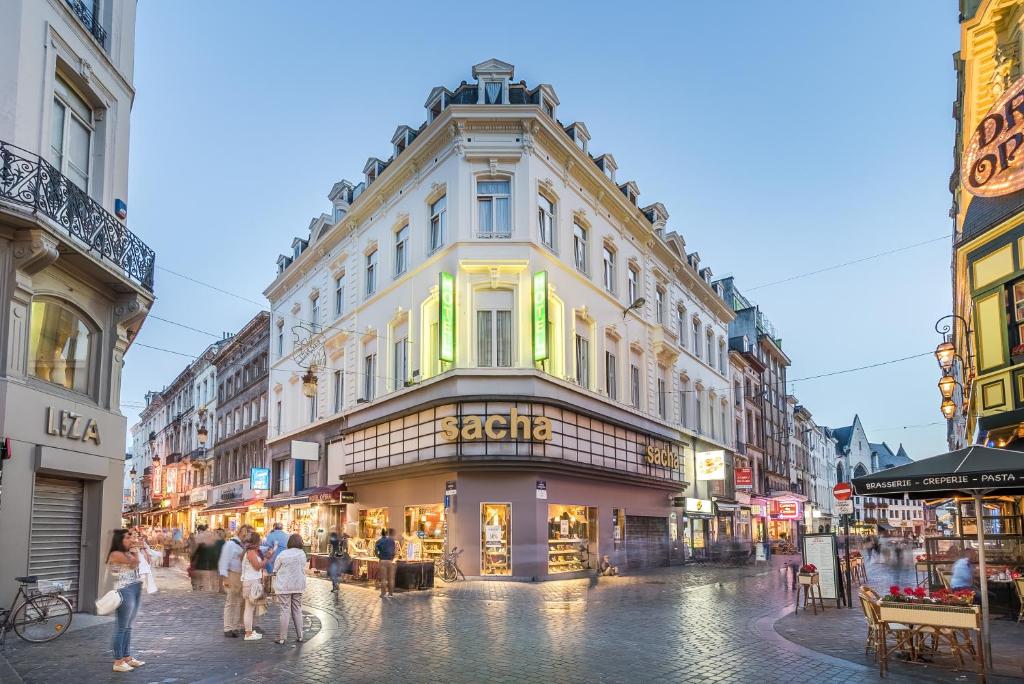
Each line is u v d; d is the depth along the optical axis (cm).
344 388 2828
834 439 9712
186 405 5419
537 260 2262
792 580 2234
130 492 7594
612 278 2830
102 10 1463
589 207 2652
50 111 1245
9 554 1108
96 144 1421
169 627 1196
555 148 2414
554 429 2212
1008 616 1321
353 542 2384
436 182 2377
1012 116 1373
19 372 1154
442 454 2148
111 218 1333
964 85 1644
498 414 2106
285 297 3569
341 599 1634
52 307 1277
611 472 2503
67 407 1259
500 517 2111
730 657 949
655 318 3152
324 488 2770
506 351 2220
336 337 2883
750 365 4934
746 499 4250
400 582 1797
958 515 1755
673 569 2777
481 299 2241
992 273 1474
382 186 2642
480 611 1416
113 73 1453
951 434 4234
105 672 849
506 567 2086
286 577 1066
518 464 2080
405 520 2338
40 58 1223
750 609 1462
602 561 2403
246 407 4019
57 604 1083
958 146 1966
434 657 947
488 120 2262
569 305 2428
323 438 2941
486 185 2298
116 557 870
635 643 1053
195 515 4719
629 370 2830
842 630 1172
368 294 2788
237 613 1123
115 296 1428
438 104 2462
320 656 956
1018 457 869
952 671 866
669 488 3061
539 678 826
